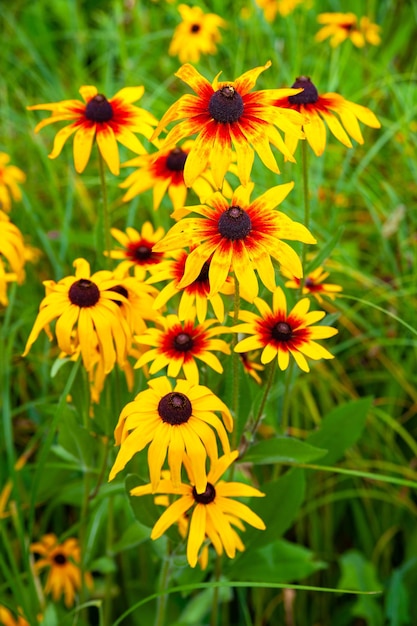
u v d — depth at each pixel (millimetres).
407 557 1021
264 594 1018
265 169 1151
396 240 1198
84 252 1238
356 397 1061
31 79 1570
